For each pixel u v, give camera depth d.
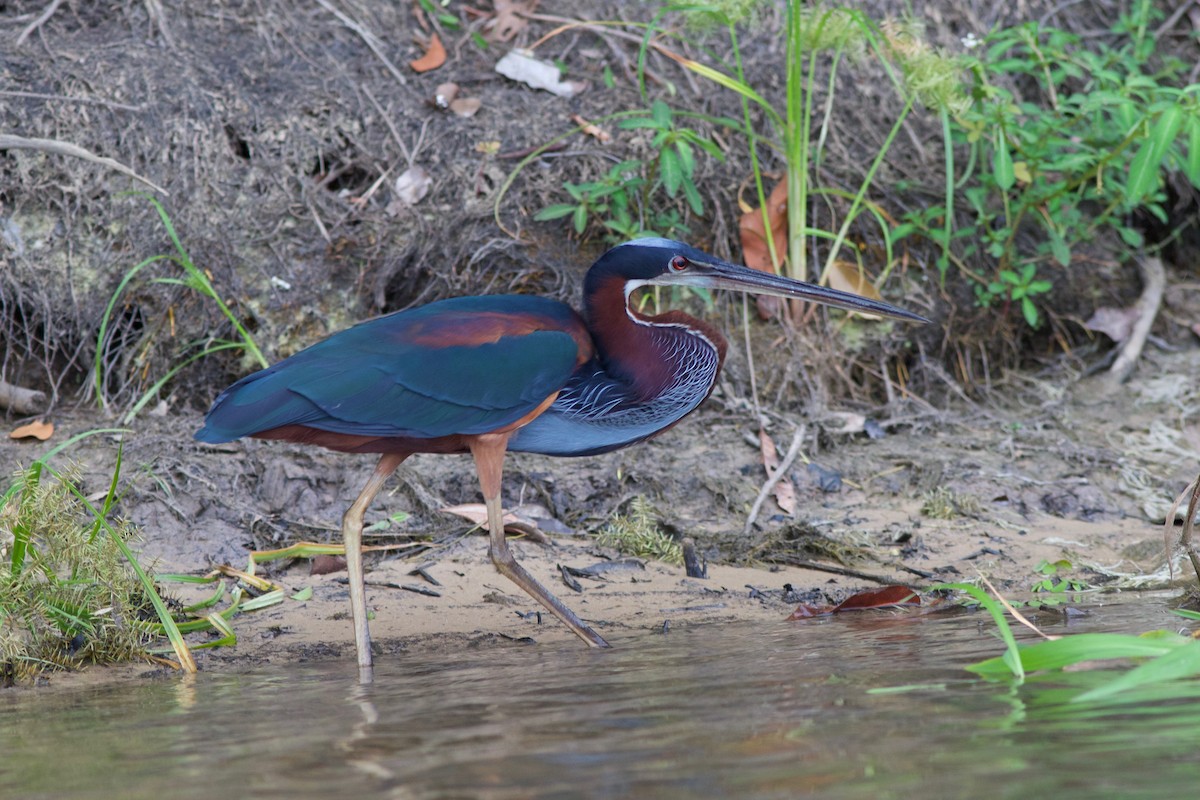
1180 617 7.67
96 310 11.61
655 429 8.62
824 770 4.31
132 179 11.77
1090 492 11.15
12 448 10.72
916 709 5.23
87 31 12.61
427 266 12.19
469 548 9.66
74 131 11.80
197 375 11.70
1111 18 15.38
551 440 8.48
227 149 12.09
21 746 5.23
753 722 5.09
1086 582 9.22
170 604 8.30
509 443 8.49
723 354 8.75
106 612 7.53
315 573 9.21
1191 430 12.38
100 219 11.72
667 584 9.17
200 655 7.60
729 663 6.61
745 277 8.52
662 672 6.43
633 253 8.33
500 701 5.80
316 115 12.54
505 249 12.27
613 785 4.19
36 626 7.37
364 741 4.99
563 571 9.22
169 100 12.09
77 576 7.56
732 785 4.15
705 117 12.20
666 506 10.68
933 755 4.46
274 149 12.26
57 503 7.52
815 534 10.02
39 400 11.29
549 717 5.34
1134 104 12.31
